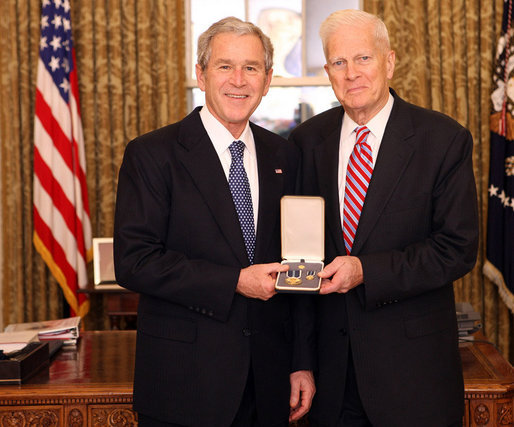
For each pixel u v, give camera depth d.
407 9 4.62
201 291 1.85
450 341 1.97
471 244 1.89
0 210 4.74
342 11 2.00
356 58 1.95
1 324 4.73
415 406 1.89
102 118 4.68
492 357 2.44
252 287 1.83
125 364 2.43
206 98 2.03
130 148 2.00
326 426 2.00
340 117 2.15
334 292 2.01
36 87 4.51
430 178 1.94
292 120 5.05
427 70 4.67
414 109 2.07
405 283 1.85
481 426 2.15
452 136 1.96
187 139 1.98
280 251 2.05
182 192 1.93
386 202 1.94
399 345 1.92
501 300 4.56
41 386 2.19
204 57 1.99
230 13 5.00
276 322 2.01
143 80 4.68
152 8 4.70
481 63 4.57
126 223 1.92
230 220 1.92
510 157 4.27
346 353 1.96
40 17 4.61
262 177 2.04
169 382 1.89
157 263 1.86
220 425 1.86
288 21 4.99
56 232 4.44
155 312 1.94
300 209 1.97
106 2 4.67
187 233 1.93
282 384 2.00
